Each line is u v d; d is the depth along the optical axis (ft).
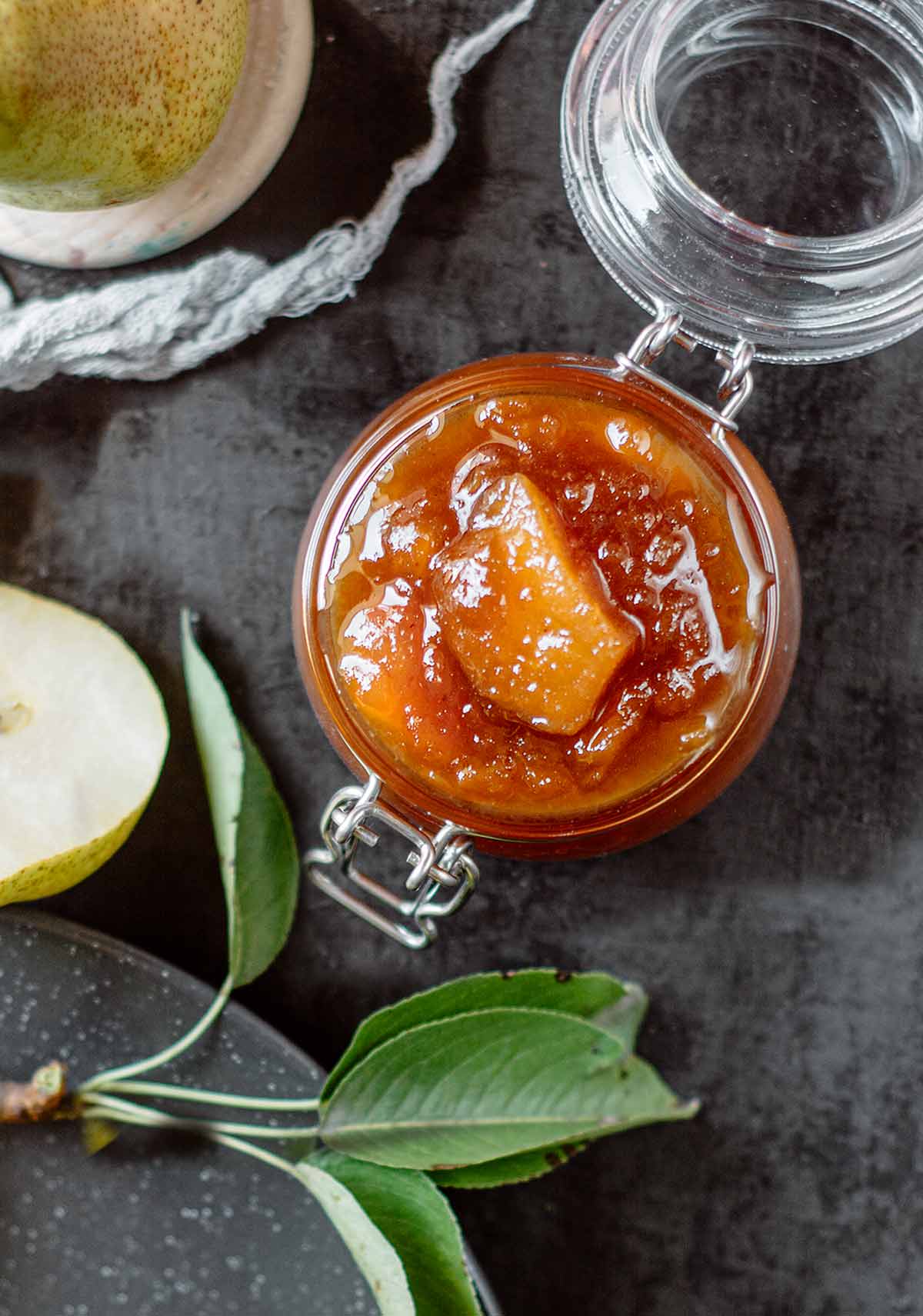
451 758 1.52
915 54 1.63
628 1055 1.57
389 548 1.54
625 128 1.56
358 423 1.68
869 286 1.57
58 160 1.53
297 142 1.67
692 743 1.53
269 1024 1.66
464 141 1.68
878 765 1.68
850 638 1.68
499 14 1.67
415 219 1.68
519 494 1.49
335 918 1.69
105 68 1.49
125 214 1.66
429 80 1.67
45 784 1.62
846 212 1.64
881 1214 1.68
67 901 1.69
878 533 1.68
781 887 1.69
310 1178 1.56
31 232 1.66
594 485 1.53
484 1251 1.69
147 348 1.68
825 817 1.68
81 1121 1.66
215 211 1.67
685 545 1.53
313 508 1.61
